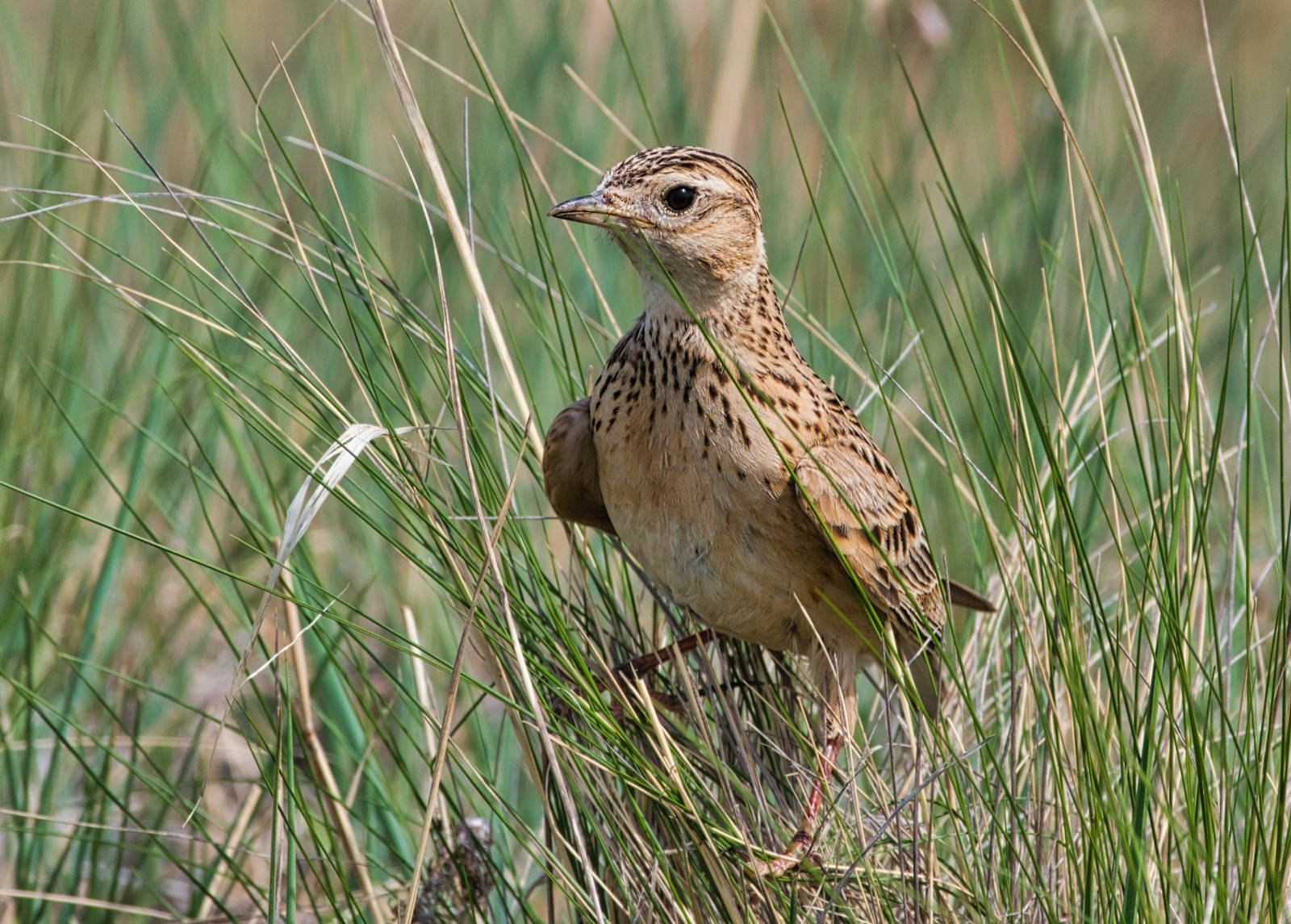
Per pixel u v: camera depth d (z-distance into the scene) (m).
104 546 12.26
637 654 9.73
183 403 12.53
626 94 15.91
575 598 10.13
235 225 14.12
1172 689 7.84
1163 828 8.21
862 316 13.64
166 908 10.66
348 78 15.83
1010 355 8.30
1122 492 12.02
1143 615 8.55
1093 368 8.51
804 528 8.69
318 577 9.91
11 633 11.20
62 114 14.44
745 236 8.73
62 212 13.36
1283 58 20.38
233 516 12.60
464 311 13.58
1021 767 8.94
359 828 11.25
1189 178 17.28
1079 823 8.48
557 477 9.33
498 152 14.97
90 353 13.52
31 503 11.61
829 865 8.42
